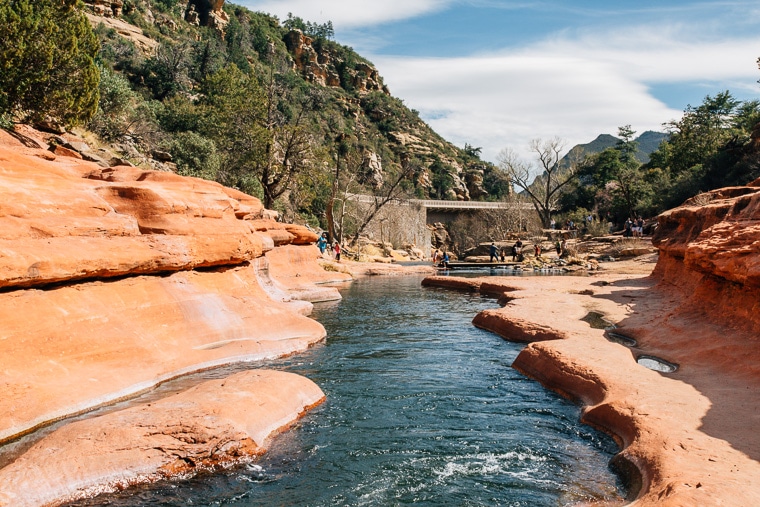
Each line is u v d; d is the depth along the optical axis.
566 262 43.25
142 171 16.34
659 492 5.94
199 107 55.75
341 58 167.75
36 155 16.06
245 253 16.19
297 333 15.23
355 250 57.53
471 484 7.03
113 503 6.39
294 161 48.84
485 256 61.19
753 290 11.62
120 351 10.66
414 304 23.64
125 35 89.81
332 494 6.75
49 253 10.06
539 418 9.46
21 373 8.92
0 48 26.67
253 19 152.50
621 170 83.12
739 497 5.59
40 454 6.77
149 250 12.62
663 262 25.42
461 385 11.35
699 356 11.31
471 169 165.38
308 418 9.28
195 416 7.78
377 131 150.75
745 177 46.94
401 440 8.42
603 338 13.67
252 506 6.44
